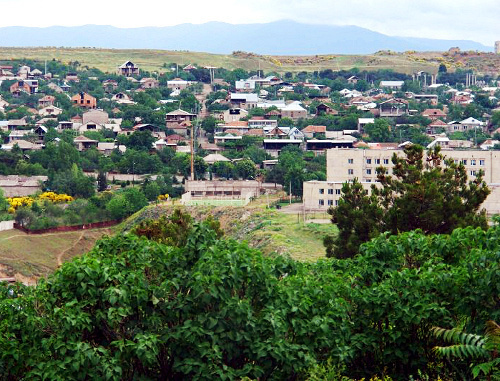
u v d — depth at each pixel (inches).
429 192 3489.2
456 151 7278.5
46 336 1701.5
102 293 1716.3
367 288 1926.7
